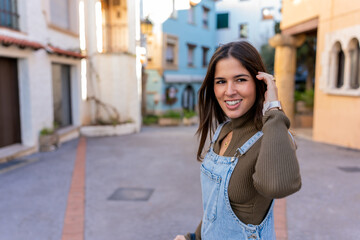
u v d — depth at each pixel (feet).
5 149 26.25
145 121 68.74
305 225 12.10
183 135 42.42
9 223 12.87
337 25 30.68
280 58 41.34
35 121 28.94
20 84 27.86
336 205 14.16
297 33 39.19
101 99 45.14
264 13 90.33
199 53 88.89
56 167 22.82
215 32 96.32
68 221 13.03
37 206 14.80
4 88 26.45
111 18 46.47
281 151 3.00
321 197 15.23
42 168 22.48
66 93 39.42
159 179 19.45
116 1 46.01
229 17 95.14
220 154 3.96
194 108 88.07
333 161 23.27
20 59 27.58
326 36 32.14
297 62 71.46
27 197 16.12
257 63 3.63
